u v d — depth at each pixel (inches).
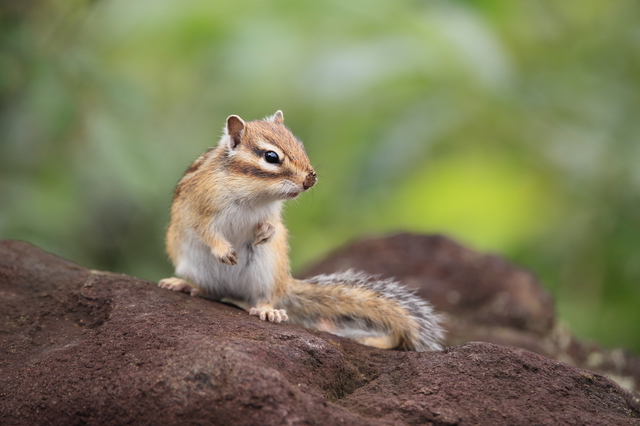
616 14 597.0
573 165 556.7
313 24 561.3
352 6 541.0
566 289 602.5
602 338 602.5
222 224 356.5
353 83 508.7
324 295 373.7
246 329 281.3
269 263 362.9
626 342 601.3
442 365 281.7
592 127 561.6
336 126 585.0
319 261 595.2
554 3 606.2
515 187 601.6
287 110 617.0
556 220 599.5
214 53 570.3
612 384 280.2
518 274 556.7
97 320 312.8
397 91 563.2
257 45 548.1
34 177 543.2
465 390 265.9
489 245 617.9
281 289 370.9
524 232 609.3
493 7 580.4
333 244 700.7
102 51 614.9
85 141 542.3
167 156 577.9
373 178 530.9
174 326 280.7
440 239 590.9
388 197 626.5
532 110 556.7
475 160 607.5
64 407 247.3
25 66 524.1
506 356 285.4
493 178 603.5
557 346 504.7
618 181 566.9
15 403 254.8
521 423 249.6
